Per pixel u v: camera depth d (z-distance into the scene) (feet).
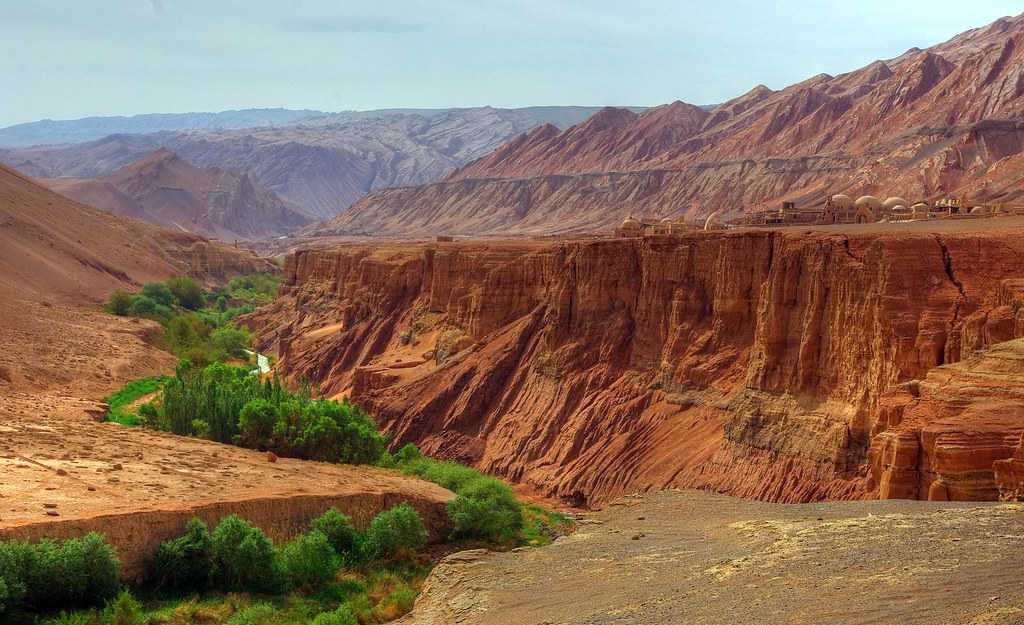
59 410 243.81
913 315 179.93
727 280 238.48
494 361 303.48
